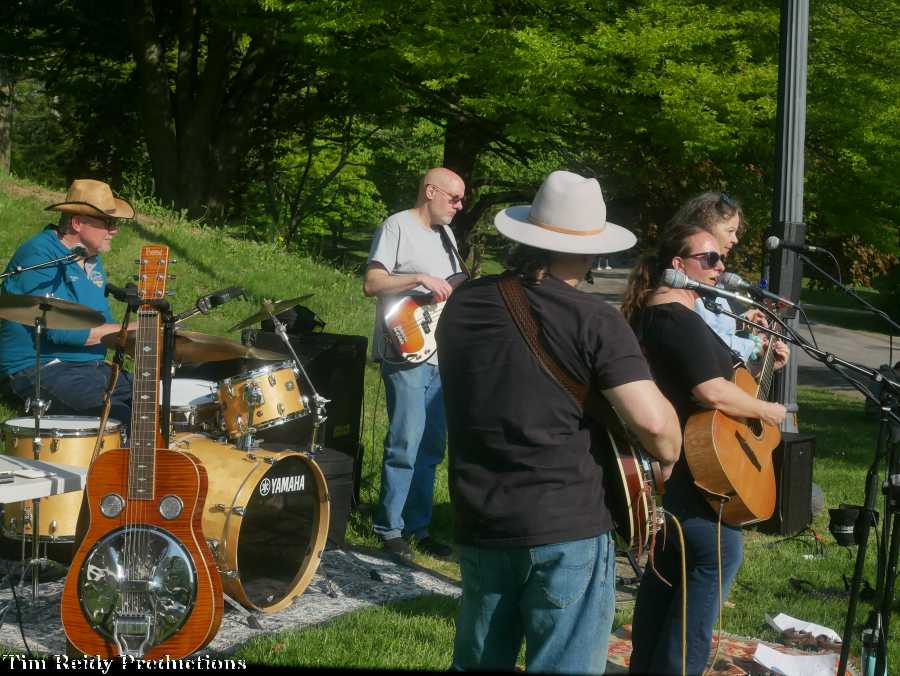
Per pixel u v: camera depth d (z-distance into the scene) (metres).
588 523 2.73
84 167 21.83
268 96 19.34
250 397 4.63
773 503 3.85
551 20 13.87
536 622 2.76
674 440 2.76
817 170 14.05
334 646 4.25
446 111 16.39
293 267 13.49
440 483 7.17
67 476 3.97
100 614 3.77
